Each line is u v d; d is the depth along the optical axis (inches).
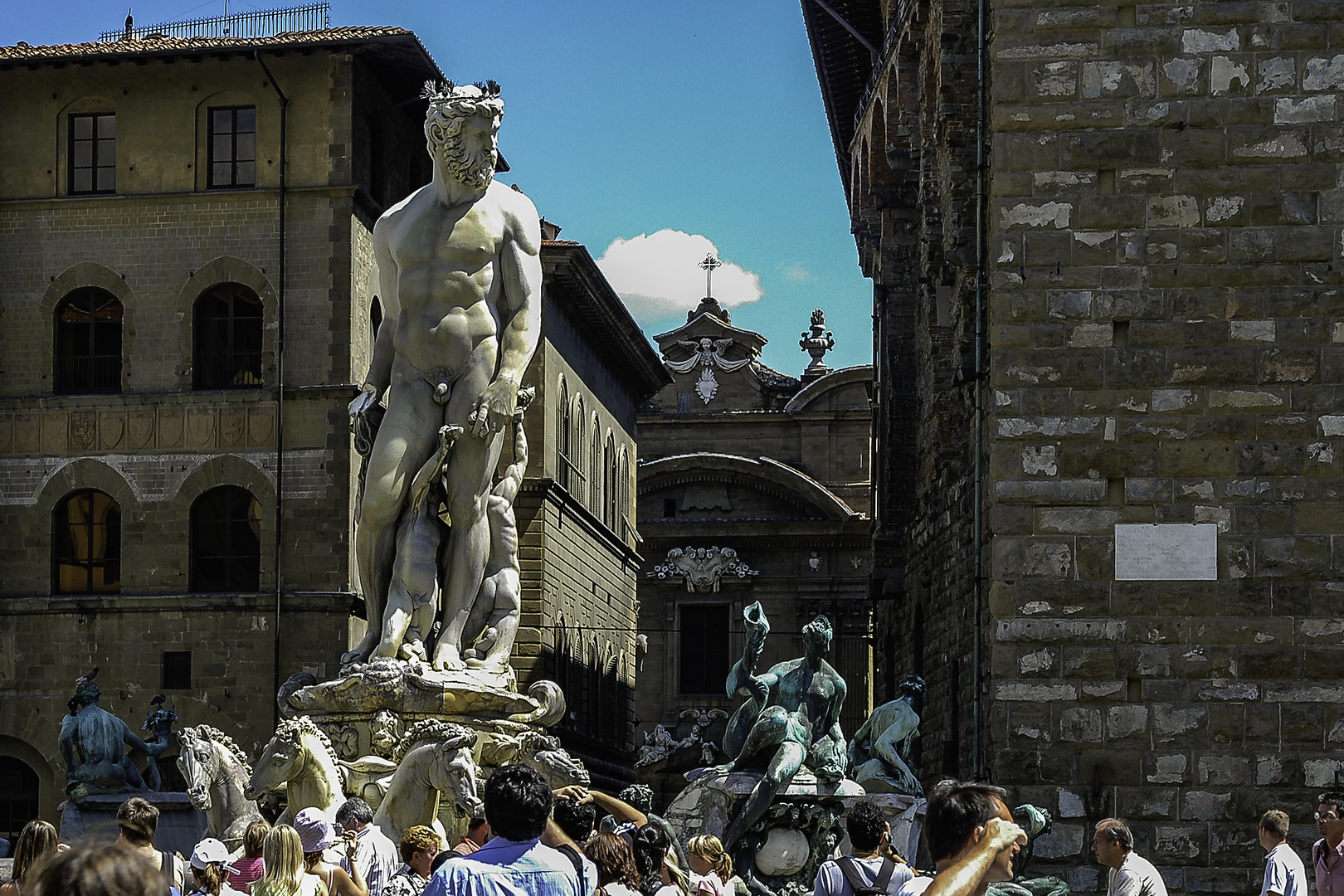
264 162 2393.0
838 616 4293.8
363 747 770.8
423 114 2620.6
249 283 2385.6
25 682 2354.8
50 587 2379.4
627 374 3543.3
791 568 4333.2
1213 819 959.6
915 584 2080.5
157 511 2368.4
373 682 766.5
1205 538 973.8
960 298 1449.3
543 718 811.4
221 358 2401.6
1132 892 610.5
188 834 1197.7
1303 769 959.0
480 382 810.8
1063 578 978.7
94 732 1537.9
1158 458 980.6
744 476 4367.6
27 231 2433.6
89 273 2416.3
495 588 823.1
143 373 2402.8
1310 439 975.0
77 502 2405.3
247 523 2365.9
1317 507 971.3
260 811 746.8
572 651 2938.0
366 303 2440.9
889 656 2444.6
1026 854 860.0
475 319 811.4
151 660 2336.4
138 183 2417.6
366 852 602.9
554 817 503.5
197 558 2372.0
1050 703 972.6
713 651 4338.1
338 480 2337.6
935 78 1833.2
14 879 468.1
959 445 1670.8
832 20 2497.5
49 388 2412.6
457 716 773.3
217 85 2406.5
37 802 2348.7
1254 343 981.2
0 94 2443.4
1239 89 989.8
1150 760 965.2
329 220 2378.2
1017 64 1002.1
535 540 2711.6
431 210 816.9
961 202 1460.4
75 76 2428.6
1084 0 998.4
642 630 4360.2
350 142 2380.7
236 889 559.2
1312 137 985.5
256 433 2359.7
